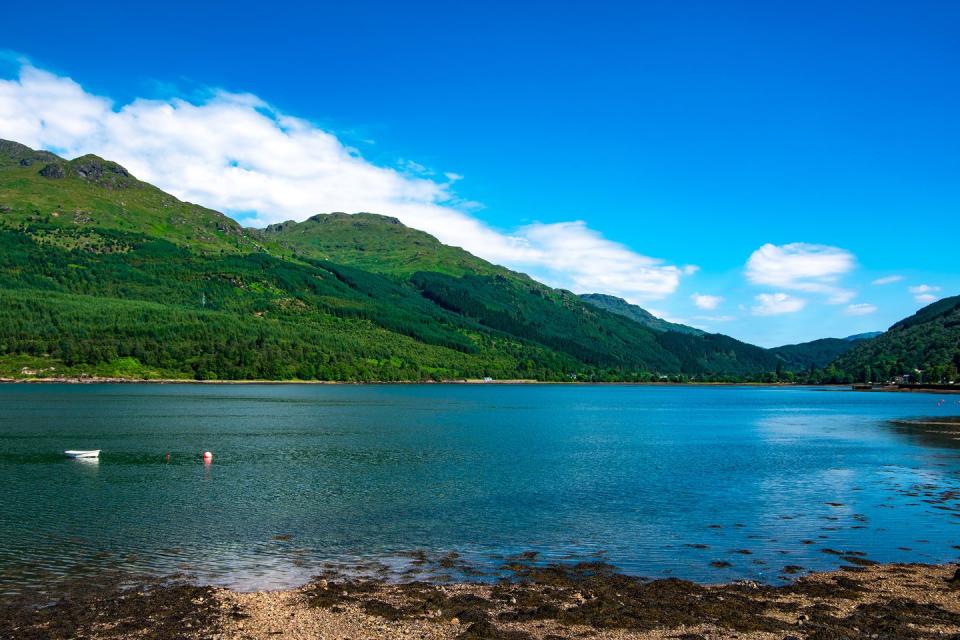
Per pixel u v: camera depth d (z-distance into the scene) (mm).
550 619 26719
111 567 33875
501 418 142250
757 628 25828
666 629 25766
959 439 101188
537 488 56938
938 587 31109
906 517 46031
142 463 68625
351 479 60688
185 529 41688
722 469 68875
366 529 42094
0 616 26844
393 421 126938
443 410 163625
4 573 32688
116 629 25422
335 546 38188
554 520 44875
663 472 66625
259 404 166875
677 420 146125
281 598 29094
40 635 24828
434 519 45000
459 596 29516
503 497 52875
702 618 26844
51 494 52250
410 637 24812
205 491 54188
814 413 174625
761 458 78062
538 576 32750
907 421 142000
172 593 29609
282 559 35562
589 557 36344
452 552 37094
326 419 127812
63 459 70250
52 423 108062
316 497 52281
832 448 89062
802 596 29750
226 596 29250
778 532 41750
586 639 24766
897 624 26078
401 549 37656
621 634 25219
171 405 155000
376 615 27078
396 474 63781
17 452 75062
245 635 24953
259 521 44000
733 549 37906
